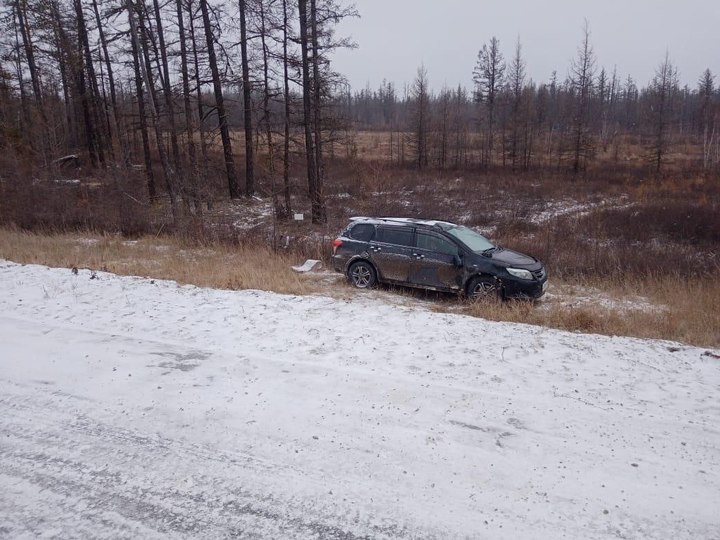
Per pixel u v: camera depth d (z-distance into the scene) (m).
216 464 4.04
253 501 3.63
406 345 6.46
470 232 11.31
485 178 39.06
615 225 20.95
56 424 4.57
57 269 10.66
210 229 16.44
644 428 4.60
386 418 4.71
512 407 4.94
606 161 50.22
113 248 14.45
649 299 10.49
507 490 3.77
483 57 50.97
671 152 55.12
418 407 4.91
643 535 3.33
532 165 47.84
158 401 4.98
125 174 21.05
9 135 24.47
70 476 3.87
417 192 31.22
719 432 4.55
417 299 10.38
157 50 21.27
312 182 20.89
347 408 4.88
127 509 3.54
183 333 6.81
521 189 32.94
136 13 19.55
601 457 4.16
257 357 6.02
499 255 10.41
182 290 9.07
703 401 5.13
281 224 19.14
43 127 25.08
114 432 4.46
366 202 24.75
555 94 76.50
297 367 5.75
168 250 14.67
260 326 7.11
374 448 4.26
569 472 3.97
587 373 5.74
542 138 59.81
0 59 28.92
